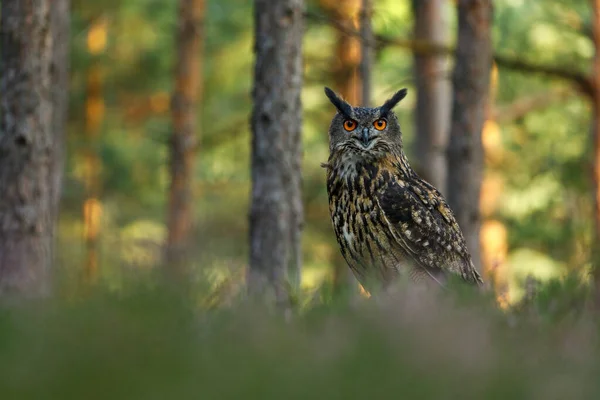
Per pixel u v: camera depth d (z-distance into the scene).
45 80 14.95
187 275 5.82
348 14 28.70
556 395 4.22
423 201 10.98
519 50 32.25
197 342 4.74
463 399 4.09
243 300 6.04
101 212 39.34
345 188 11.01
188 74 30.61
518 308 7.06
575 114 36.25
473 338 4.81
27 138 14.82
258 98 15.74
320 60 31.48
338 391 4.02
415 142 27.95
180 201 30.73
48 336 4.58
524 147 38.09
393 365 4.28
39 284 5.94
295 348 4.57
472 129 20.67
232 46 35.62
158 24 37.03
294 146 15.77
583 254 7.65
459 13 20.81
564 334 5.85
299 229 15.81
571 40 31.81
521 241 37.47
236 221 41.12
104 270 5.93
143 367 4.17
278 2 15.57
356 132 10.95
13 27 14.73
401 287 6.65
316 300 7.04
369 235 10.89
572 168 36.69
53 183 15.28
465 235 20.66
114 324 4.82
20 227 14.84
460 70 20.75
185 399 3.89
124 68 38.97
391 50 33.09
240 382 4.03
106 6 35.88
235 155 37.16
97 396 3.92
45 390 3.95
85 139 38.84
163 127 40.34
